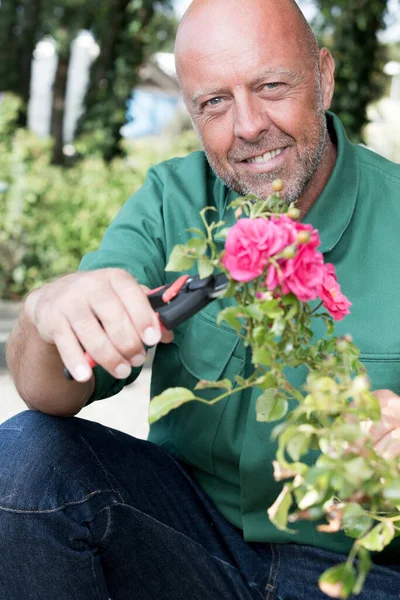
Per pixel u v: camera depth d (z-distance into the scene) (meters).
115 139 11.39
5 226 9.09
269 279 1.28
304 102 1.92
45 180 9.19
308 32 1.96
